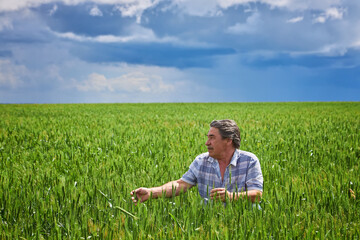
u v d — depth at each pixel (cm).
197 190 355
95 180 438
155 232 268
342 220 316
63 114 1858
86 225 285
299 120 1377
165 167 528
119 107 2778
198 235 263
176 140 810
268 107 2700
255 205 300
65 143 763
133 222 273
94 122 1335
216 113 1877
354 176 480
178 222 276
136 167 523
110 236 266
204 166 348
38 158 610
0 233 279
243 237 255
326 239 266
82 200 346
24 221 306
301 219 308
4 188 387
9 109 2459
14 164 567
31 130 1007
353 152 643
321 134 909
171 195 338
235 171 333
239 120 1376
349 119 1409
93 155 632
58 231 265
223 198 305
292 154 645
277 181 446
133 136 891
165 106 2973
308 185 426
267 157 608
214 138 329
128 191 392
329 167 545
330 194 365
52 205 334
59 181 420
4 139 847
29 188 393
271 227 274
